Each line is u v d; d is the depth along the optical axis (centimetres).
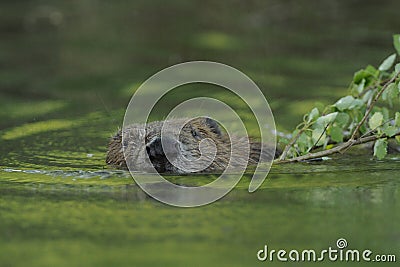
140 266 1066
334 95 2341
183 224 1264
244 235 1205
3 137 2033
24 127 2141
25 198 1432
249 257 1108
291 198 1410
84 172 1642
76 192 1472
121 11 3866
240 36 3269
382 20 3434
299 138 1678
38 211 1345
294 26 3412
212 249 1141
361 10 3644
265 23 3503
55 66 2916
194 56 2945
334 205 1359
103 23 3638
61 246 1159
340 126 1709
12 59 3048
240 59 2869
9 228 1251
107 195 1446
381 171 1605
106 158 1750
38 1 4156
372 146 1836
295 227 1242
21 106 2388
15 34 3497
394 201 1373
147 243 1170
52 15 3841
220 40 3203
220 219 1290
